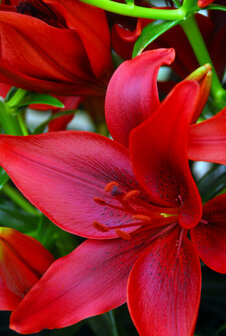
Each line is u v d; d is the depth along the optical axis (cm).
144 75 38
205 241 40
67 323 39
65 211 40
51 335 49
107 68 43
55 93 45
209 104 46
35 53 41
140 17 41
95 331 45
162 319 39
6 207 50
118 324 48
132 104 38
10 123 46
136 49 41
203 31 45
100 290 40
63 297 40
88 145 40
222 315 49
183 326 38
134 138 37
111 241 41
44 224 46
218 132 36
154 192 40
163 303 39
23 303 39
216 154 36
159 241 41
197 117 38
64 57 42
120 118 39
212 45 46
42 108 51
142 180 39
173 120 35
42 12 42
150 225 41
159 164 39
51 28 40
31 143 40
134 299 39
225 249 39
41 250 41
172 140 36
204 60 43
